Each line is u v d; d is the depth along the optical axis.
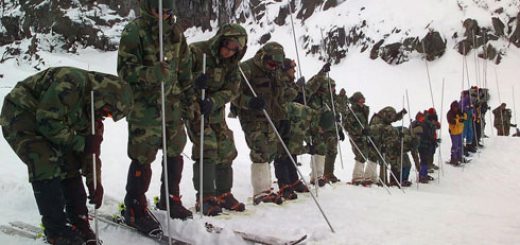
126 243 3.74
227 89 4.51
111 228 4.05
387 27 22.39
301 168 10.23
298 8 26.03
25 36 28.61
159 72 3.43
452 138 12.16
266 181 5.21
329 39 23.52
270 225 4.11
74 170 3.60
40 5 28.47
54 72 3.27
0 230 4.09
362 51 22.70
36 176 3.26
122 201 5.04
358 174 8.40
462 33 21.30
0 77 17.14
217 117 4.50
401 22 22.28
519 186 10.29
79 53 27.08
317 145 6.73
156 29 3.71
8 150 8.24
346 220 4.41
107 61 26.14
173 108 3.94
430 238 3.79
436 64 21.11
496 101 18.75
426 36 21.34
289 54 24.30
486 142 13.59
